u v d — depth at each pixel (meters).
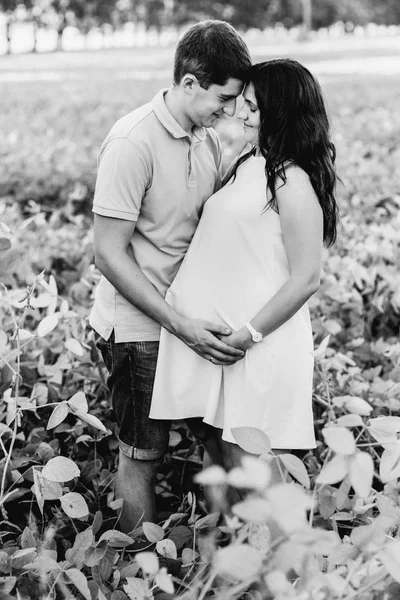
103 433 2.99
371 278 3.90
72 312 3.08
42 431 3.00
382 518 1.81
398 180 6.10
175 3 46.75
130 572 2.17
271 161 2.40
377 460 3.08
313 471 2.90
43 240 5.01
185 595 1.74
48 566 1.96
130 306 2.60
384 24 49.56
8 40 47.69
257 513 1.36
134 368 2.62
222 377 2.51
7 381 3.06
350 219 5.06
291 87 2.41
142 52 34.91
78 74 23.00
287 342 2.45
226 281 2.47
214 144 2.70
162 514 2.87
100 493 2.76
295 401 2.44
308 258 2.38
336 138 7.91
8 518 2.71
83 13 47.38
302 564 1.55
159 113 2.48
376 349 3.70
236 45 2.43
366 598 1.71
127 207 2.46
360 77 17.22
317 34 45.44
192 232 2.63
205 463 2.86
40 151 7.66
